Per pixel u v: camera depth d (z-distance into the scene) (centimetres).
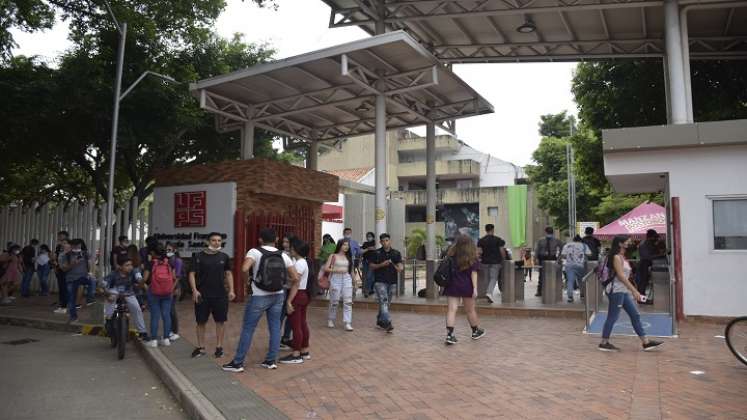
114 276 941
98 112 1669
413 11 1670
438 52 1953
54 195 2495
